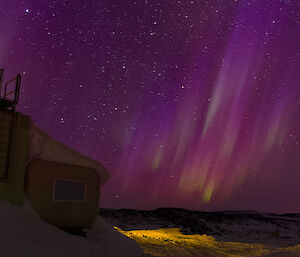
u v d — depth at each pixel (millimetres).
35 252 8398
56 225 10414
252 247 19266
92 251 10109
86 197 11445
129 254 11445
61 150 11477
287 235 34469
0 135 9961
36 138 10930
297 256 14078
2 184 9602
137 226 35250
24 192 10031
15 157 10055
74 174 11336
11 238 8367
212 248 18031
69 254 9156
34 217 9781
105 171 12484
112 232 12367
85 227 11289
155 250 14844
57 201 10586
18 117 10445
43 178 10430
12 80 10953
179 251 15430
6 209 9258
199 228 38500
